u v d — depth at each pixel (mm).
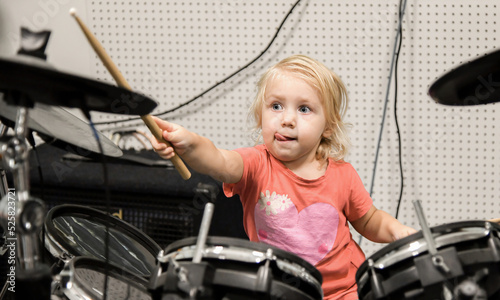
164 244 1434
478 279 751
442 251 745
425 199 1693
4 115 948
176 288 729
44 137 986
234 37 1653
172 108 1720
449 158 1669
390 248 780
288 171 1114
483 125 1645
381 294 764
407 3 1590
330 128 1153
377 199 1709
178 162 932
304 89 1051
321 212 1106
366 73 1637
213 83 1689
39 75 667
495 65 849
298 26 1624
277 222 1102
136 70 1707
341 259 1110
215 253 741
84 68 1718
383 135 1671
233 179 1067
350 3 1596
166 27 1671
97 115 1728
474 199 1683
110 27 1685
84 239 1009
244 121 1692
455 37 1602
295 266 761
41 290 738
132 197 1425
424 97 1643
